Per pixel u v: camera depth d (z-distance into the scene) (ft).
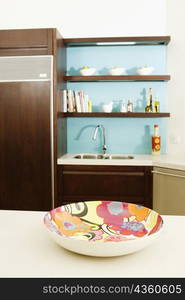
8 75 8.35
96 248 2.31
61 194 8.66
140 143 10.11
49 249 2.75
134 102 9.95
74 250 2.45
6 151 8.59
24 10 10.10
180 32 9.36
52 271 2.35
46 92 8.28
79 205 3.32
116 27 9.87
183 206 7.80
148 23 9.71
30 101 8.36
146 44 9.68
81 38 9.34
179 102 9.59
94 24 9.94
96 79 9.27
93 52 9.97
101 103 10.07
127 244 2.29
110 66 9.96
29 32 8.21
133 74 9.89
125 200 8.53
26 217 3.62
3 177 8.69
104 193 8.59
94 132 10.19
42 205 8.64
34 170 8.57
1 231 3.17
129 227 3.07
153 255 2.63
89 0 9.87
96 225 3.14
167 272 2.34
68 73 10.10
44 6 10.03
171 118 9.78
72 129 10.29
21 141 8.51
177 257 2.59
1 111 8.47
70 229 3.01
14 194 8.71
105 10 9.86
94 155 10.03
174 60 9.55
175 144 9.82
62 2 9.96
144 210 3.18
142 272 2.34
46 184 8.57
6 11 10.15
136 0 9.71
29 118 8.41
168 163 7.94
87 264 2.47
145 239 2.35
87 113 9.25
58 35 8.48
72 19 9.99
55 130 8.40
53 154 8.48
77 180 8.60
